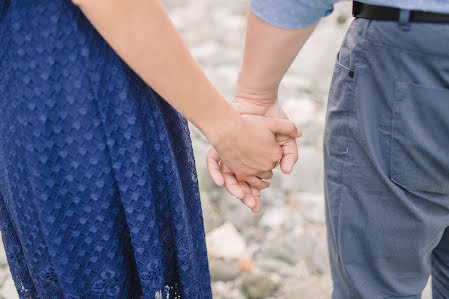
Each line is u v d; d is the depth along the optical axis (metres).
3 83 0.73
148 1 0.64
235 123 0.86
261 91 1.09
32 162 0.73
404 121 0.85
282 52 0.99
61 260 0.79
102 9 0.63
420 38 0.77
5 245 0.95
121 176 0.77
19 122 0.72
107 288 0.85
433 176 0.88
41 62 0.69
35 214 0.79
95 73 0.71
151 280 0.85
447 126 0.82
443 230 1.02
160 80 0.72
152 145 0.80
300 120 2.40
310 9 0.89
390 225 0.99
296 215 1.93
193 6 3.59
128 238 0.86
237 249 1.79
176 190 0.85
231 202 1.97
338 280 1.18
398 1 0.76
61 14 0.68
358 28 0.87
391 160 0.90
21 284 0.99
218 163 1.12
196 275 0.99
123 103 0.73
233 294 1.63
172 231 0.89
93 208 0.78
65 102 0.71
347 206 1.04
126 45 0.67
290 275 1.69
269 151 1.00
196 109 0.79
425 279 1.11
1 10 0.69
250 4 0.95
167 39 0.68
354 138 0.96
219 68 2.80
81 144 0.74
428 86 0.80
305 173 2.11
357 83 0.90
